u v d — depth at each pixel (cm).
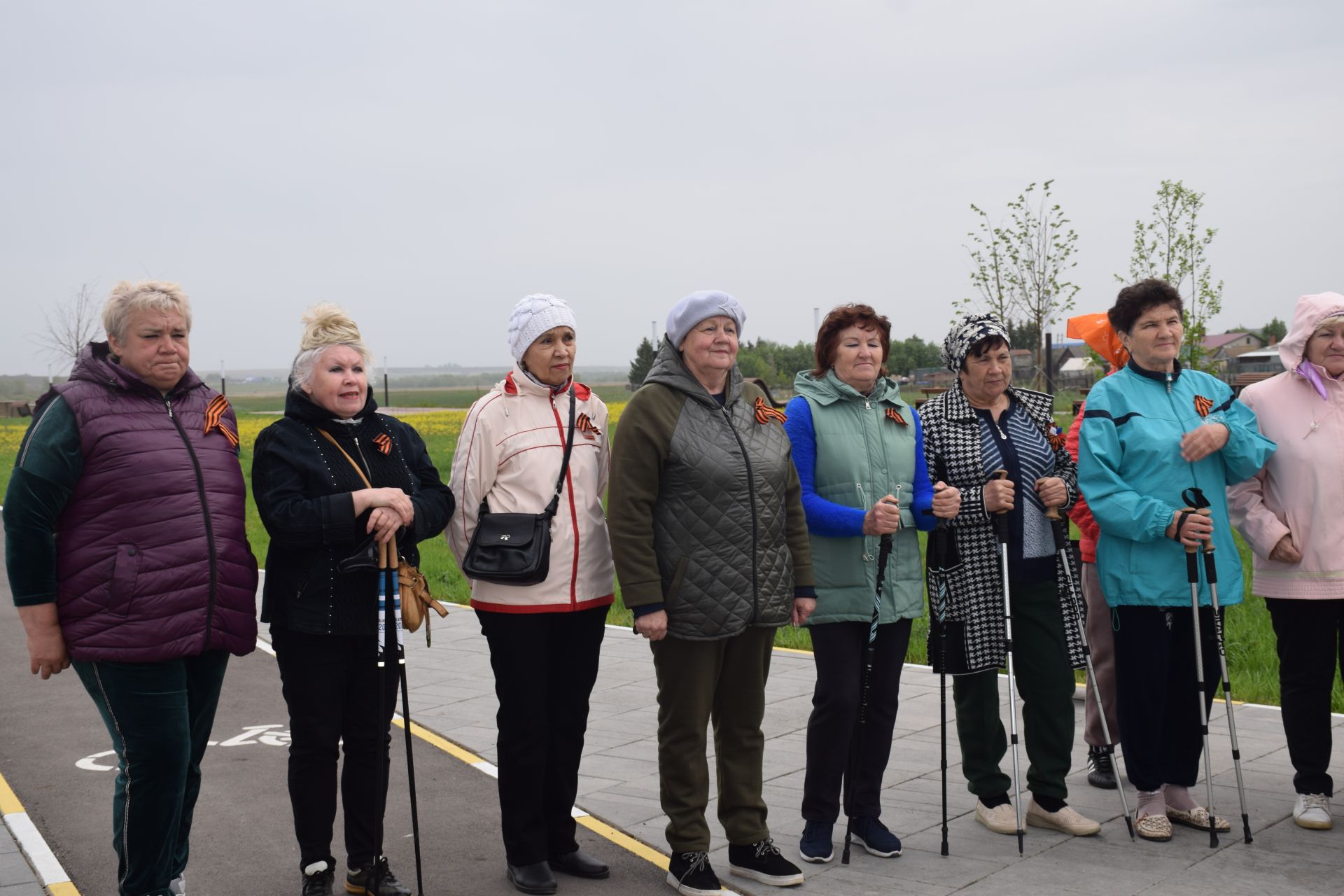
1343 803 529
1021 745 643
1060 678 501
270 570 430
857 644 485
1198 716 504
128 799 394
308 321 440
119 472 388
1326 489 506
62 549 388
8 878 471
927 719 693
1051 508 504
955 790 566
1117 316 523
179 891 423
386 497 422
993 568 499
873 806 486
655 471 446
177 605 389
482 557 443
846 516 471
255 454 430
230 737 687
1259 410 529
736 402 465
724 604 444
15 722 727
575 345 468
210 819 541
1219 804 531
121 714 389
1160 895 431
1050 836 500
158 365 399
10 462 3641
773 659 869
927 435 514
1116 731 566
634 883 461
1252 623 893
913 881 451
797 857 484
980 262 1747
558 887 457
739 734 463
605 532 471
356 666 437
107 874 477
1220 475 510
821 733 480
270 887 461
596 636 469
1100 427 510
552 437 462
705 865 447
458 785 587
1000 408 523
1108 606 514
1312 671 506
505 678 452
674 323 457
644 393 450
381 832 427
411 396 12206
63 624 386
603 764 618
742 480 448
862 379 495
